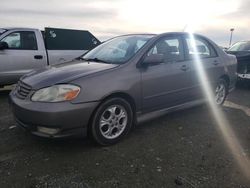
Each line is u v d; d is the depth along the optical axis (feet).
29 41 24.22
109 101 12.88
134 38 16.06
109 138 13.20
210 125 16.47
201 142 13.99
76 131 12.12
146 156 12.34
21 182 10.19
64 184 10.11
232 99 23.29
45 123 11.62
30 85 12.53
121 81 13.21
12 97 13.28
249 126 16.52
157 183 10.32
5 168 11.09
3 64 22.48
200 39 18.38
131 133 14.85
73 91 11.87
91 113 12.28
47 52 25.02
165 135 14.74
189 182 10.43
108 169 11.18
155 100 14.99
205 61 18.02
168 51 15.90
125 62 13.96
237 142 14.14
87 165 11.44
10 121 16.37
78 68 13.61
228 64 19.79
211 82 18.54
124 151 12.77
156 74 14.71
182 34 17.12
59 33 26.45
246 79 27.25
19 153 12.36
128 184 10.21
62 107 11.57
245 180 10.68
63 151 12.59
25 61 23.58
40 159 11.86
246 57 26.78
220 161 12.08
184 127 15.99
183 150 13.02
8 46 22.94
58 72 13.19
